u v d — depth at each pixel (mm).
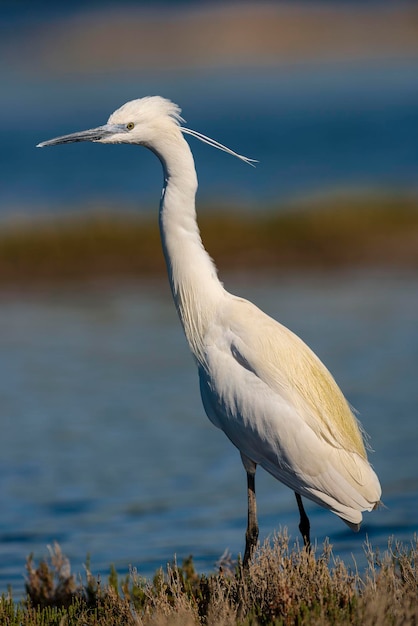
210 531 9719
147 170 50688
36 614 6344
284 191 39375
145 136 6742
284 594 5539
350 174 46188
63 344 19094
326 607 5496
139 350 18453
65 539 9695
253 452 6574
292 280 24922
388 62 133875
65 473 11922
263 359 6449
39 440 13289
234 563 7535
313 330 19109
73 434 13547
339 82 118812
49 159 58469
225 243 27859
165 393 15531
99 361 17656
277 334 6555
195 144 62406
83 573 8516
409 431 12703
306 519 6504
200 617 5836
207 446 12953
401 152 54344
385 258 26562
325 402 6453
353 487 6352
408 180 41594
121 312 22047
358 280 24562
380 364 16281
